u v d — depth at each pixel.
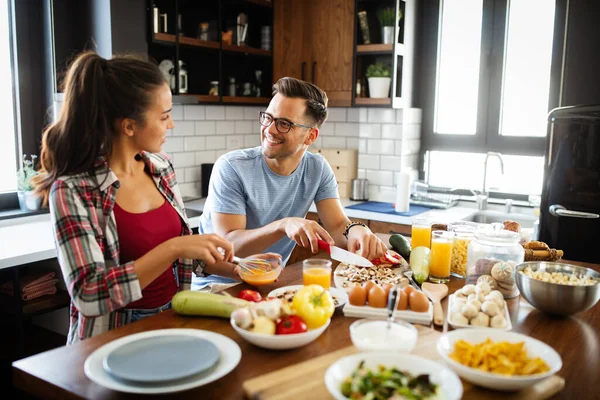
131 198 1.61
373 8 3.76
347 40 3.72
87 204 1.45
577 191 2.66
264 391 1.01
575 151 2.64
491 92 3.76
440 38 3.93
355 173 4.12
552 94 3.48
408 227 3.33
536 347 1.16
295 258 3.48
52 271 2.76
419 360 1.06
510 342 1.19
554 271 1.62
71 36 2.99
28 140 2.96
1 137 2.95
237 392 1.07
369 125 3.97
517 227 2.00
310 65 3.87
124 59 1.52
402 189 3.52
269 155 2.05
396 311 1.43
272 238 1.88
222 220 2.04
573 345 1.32
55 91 2.95
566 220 2.71
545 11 3.50
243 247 1.90
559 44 3.42
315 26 3.82
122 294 1.35
